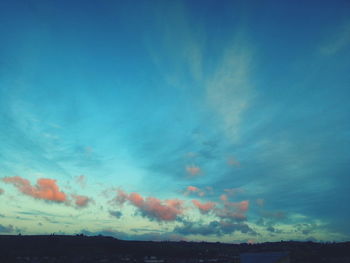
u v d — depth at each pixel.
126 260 121.06
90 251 132.88
